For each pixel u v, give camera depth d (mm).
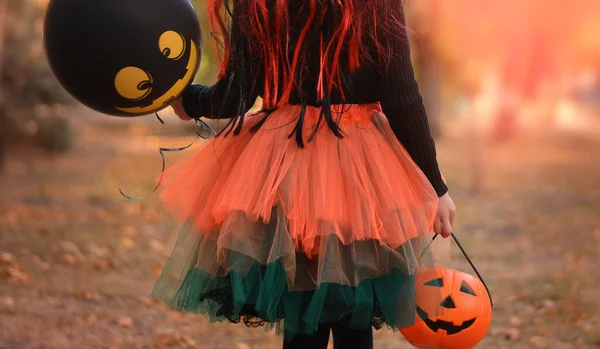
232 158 2498
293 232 2299
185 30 2422
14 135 14906
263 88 2459
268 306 2305
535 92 24906
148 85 2402
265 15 2361
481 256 7824
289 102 2445
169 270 2539
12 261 6762
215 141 2537
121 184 13391
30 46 15141
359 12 2318
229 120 2527
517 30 22297
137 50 2340
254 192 2354
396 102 2389
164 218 9781
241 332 4922
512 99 24906
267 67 2402
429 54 25562
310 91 2398
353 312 2385
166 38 2373
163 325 5027
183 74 2455
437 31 20250
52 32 2361
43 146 17500
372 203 2355
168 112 30516
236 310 2316
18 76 14711
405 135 2424
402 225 2395
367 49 2355
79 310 5301
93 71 2355
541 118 38062
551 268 7227
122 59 2342
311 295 2359
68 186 12922
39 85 15414
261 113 2514
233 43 2443
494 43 20266
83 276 6371
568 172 17969
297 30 2359
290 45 2367
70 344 4508
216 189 2479
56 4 2365
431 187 2459
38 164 16031
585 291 6246
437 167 2477
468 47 19875
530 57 23375
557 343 4824
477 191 13883
